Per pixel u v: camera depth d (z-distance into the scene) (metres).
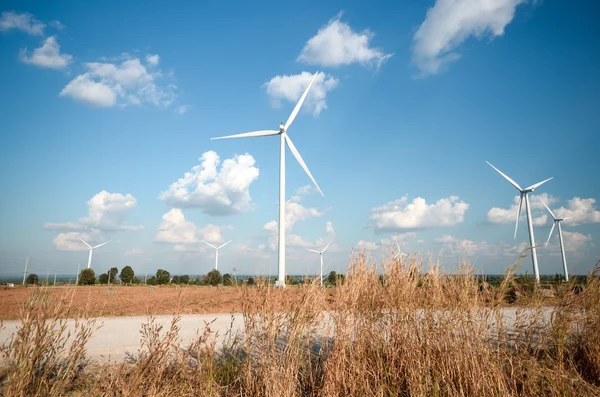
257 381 5.23
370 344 5.83
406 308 5.90
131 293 26.23
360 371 5.34
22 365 4.38
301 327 5.34
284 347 5.41
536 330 6.07
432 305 5.85
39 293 4.92
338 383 5.17
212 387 5.18
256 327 5.41
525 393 5.35
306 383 5.57
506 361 5.69
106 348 8.65
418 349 5.59
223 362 6.05
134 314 14.96
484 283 6.16
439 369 5.46
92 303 18.20
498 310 5.80
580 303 6.52
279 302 5.56
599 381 6.03
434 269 6.31
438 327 5.70
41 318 4.75
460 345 5.46
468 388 5.19
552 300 6.43
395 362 5.75
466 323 5.55
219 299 20.69
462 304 5.67
